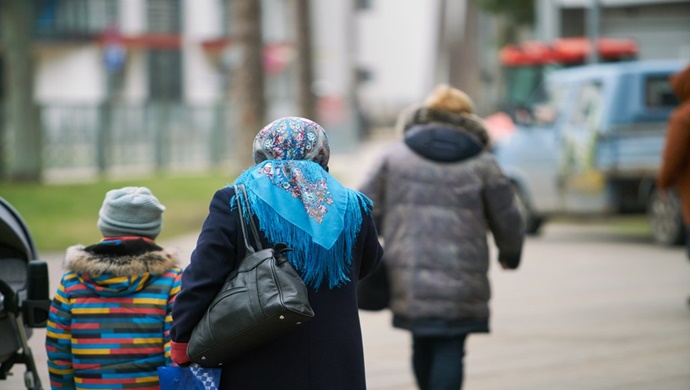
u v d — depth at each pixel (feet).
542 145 152.25
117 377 38.81
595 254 135.95
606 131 140.77
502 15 304.50
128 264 38.63
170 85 446.60
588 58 217.77
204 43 446.60
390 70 480.64
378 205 54.29
